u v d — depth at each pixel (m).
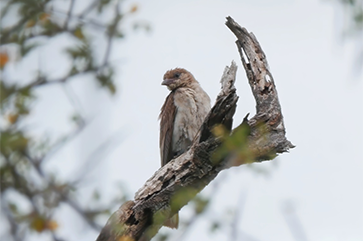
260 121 9.51
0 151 7.45
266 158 9.69
